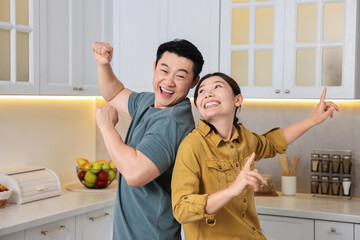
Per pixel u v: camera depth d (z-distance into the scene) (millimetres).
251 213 1386
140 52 3129
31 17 2607
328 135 3051
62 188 2988
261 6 2824
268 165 3199
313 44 2727
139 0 3121
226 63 2910
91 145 3455
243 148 1409
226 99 1334
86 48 3002
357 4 2650
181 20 3010
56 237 2355
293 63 2764
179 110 1424
